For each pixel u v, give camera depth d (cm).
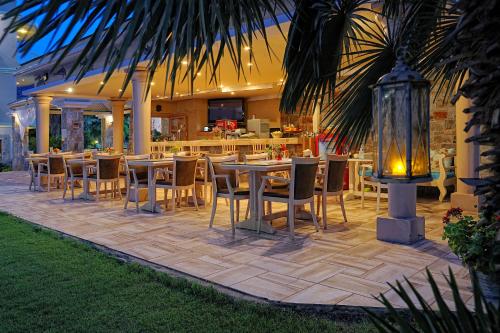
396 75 161
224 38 104
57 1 80
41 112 1174
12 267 343
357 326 227
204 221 560
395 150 159
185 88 1166
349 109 251
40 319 238
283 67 200
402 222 418
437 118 793
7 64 2097
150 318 239
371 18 492
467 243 243
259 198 473
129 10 93
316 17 196
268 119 1330
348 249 398
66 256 377
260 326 227
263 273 327
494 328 83
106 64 91
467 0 118
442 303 89
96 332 222
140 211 652
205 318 238
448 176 722
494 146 121
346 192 774
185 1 99
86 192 799
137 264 345
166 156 762
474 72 120
